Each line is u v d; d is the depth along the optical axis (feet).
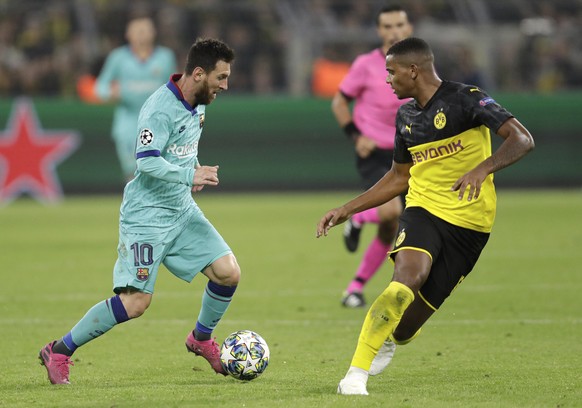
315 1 293.43
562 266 143.95
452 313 106.11
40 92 274.98
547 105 265.95
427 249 66.80
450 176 68.28
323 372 75.92
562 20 302.45
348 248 121.39
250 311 108.88
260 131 262.06
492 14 298.76
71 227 199.72
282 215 219.82
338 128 263.90
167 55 203.31
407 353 84.12
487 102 66.13
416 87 68.49
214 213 224.74
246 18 287.89
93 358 83.05
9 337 93.50
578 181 270.87
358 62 117.70
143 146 69.10
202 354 75.15
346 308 111.14
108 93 200.64
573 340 90.02
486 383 70.59
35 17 284.61
